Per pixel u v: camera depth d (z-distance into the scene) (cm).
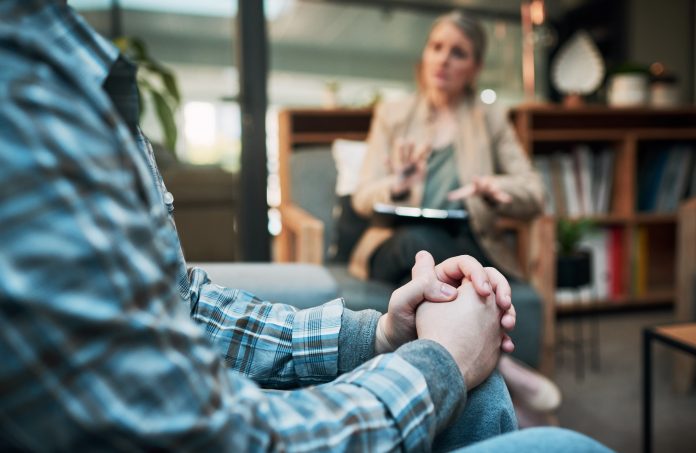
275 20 259
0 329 22
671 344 110
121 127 28
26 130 23
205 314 56
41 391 23
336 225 167
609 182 266
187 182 200
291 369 54
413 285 49
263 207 211
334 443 33
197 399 27
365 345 53
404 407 37
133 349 25
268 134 213
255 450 30
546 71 300
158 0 202
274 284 91
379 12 272
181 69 205
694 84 293
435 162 159
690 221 171
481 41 162
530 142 245
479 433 43
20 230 23
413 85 280
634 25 284
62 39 27
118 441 24
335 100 234
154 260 27
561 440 35
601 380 180
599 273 260
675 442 138
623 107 254
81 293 23
